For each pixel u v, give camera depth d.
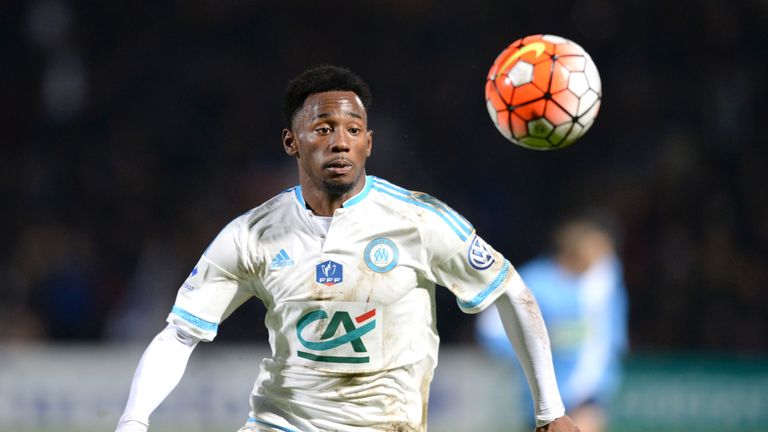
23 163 46.91
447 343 37.62
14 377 31.89
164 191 45.59
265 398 14.09
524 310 14.14
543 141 14.22
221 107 47.50
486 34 48.75
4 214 44.94
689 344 39.59
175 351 13.97
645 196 43.03
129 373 32.03
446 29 48.91
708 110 46.59
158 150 46.59
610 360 27.20
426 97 47.31
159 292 41.69
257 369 32.12
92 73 48.97
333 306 13.47
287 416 13.87
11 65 49.16
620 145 46.12
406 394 13.77
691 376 31.89
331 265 13.51
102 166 46.50
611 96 47.25
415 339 13.78
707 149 45.53
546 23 48.88
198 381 31.89
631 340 39.78
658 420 31.81
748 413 31.64
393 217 13.63
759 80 46.97
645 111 46.75
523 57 14.12
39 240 42.53
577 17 48.75
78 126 48.03
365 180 13.97
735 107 46.38
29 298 40.75
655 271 41.09
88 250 43.22
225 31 49.19
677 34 48.06
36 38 49.34
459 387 31.64
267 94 48.00
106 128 47.94
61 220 44.75
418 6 49.19
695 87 47.16
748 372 31.70
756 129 45.91
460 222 13.88
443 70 48.03
